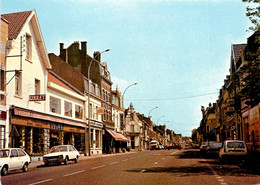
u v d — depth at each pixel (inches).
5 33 933.8
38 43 1140.5
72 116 1460.4
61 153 925.8
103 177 535.5
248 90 725.9
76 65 1903.3
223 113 2445.9
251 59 720.3
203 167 732.7
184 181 469.7
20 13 1095.6
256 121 732.0
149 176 539.5
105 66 2106.3
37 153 1104.8
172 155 1423.5
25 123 1011.9
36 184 460.4
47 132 1182.9
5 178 589.3
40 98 1043.3
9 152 683.4
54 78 1328.7
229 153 830.5
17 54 991.6
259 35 704.4
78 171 671.8
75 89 1515.7
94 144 1760.6
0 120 879.1
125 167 752.3
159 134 5280.5
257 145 729.6
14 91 965.8
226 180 482.6
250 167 730.8
